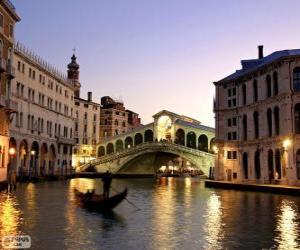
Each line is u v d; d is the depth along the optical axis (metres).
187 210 23.59
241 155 55.41
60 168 70.19
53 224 17.33
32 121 58.28
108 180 23.42
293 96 44.53
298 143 43.28
